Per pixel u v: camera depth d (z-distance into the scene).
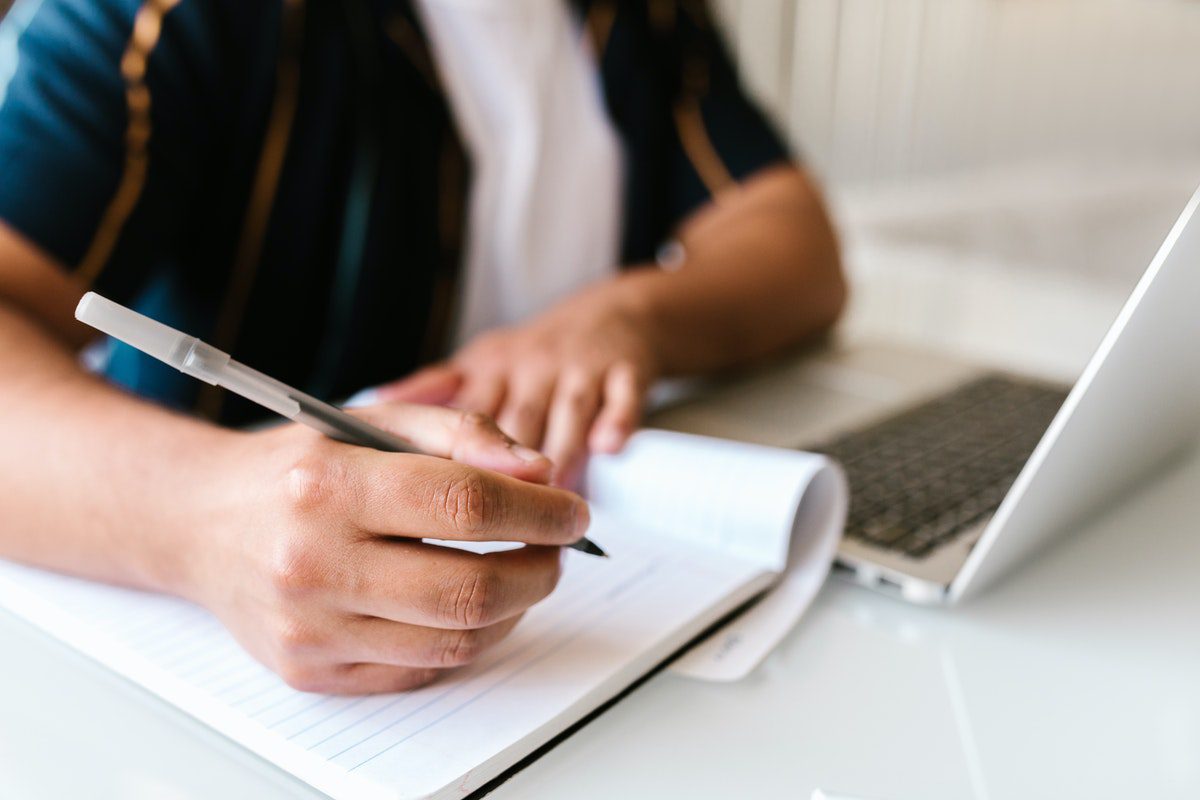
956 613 0.42
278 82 0.68
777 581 0.43
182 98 0.63
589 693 0.33
